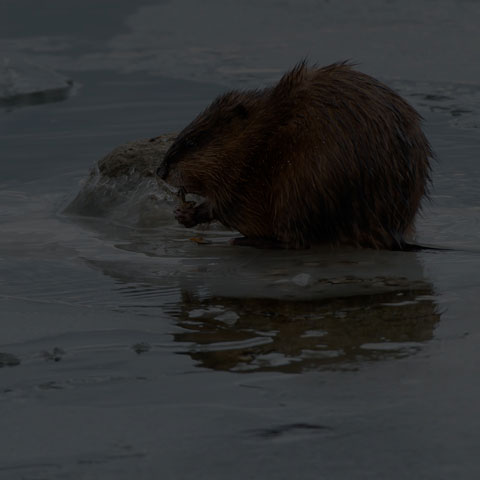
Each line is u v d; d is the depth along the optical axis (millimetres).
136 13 44375
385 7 43000
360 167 15234
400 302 12508
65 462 7914
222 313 12281
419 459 7742
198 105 27297
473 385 9297
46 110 27422
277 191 15797
